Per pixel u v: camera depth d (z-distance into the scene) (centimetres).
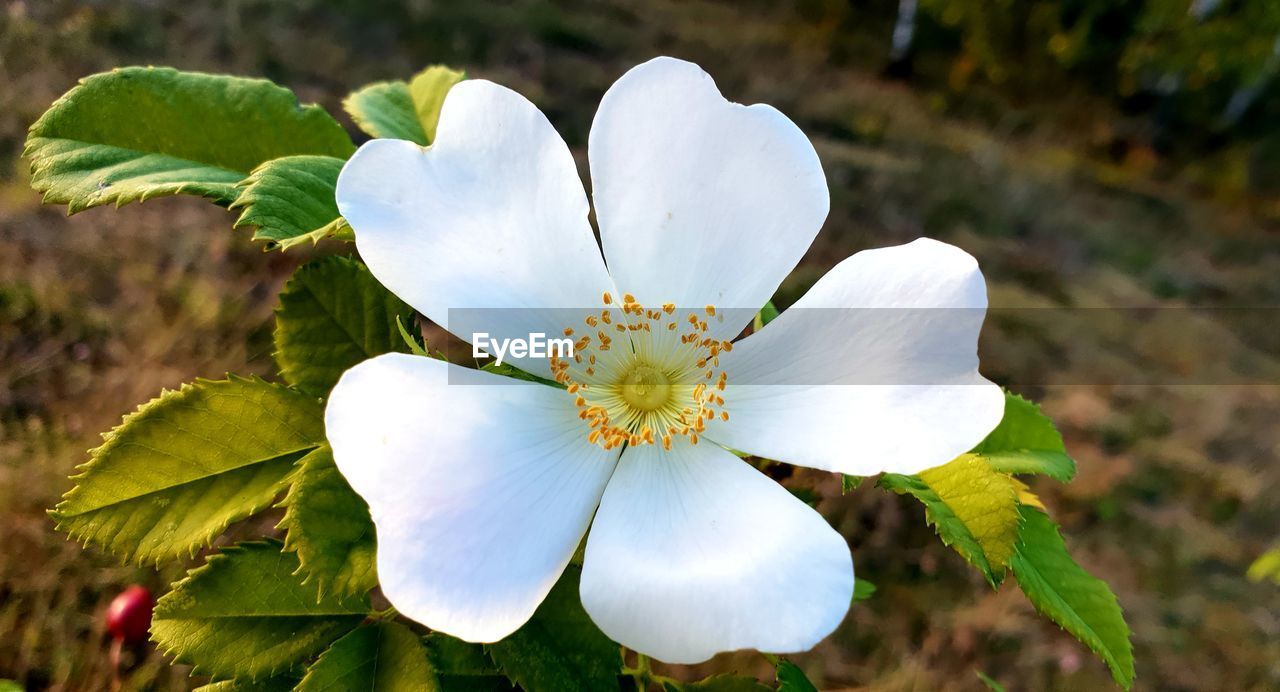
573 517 9
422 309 9
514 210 9
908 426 9
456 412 9
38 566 20
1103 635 11
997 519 10
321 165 10
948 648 24
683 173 10
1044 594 11
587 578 9
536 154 9
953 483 10
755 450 10
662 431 10
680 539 9
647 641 8
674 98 10
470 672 10
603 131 10
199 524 10
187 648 10
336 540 9
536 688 9
